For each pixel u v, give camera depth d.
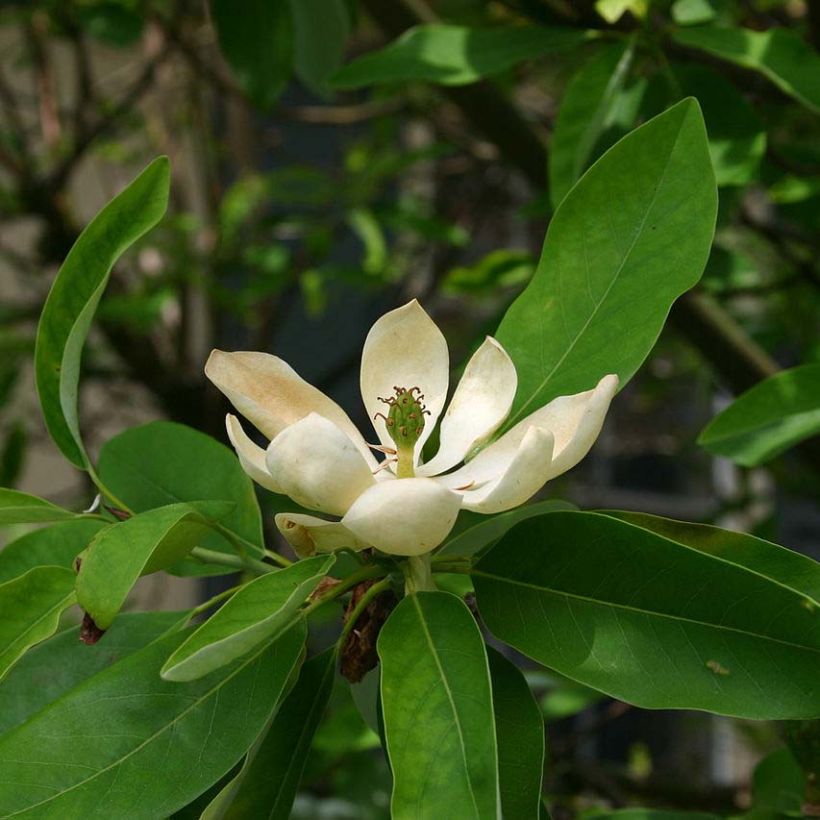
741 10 0.72
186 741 0.37
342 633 0.39
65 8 0.89
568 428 0.38
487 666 0.35
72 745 0.37
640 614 0.37
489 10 0.78
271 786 0.39
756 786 0.50
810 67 0.49
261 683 0.38
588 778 0.77
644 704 0.36
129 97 0.91
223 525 0.43
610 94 0.50
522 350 0.41
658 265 0.41
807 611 0.36
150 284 0.93
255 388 0.40
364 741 0.67
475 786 0.34
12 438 0.81
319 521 0.37
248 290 0.95
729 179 0.50
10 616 0.38
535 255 0.75
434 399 0.41
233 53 0.61
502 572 0.38
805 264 0.70
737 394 0.66
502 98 0.64
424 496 0.35
